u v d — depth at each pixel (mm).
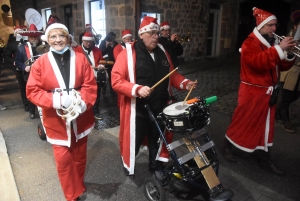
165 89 2512
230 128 3000
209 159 2379
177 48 4531
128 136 2490
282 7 10516
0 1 15602
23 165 3094
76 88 2164
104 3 8078
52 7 10930
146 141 2896
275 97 2711
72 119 2010
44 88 2100
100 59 4555
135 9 7523
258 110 2725
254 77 2676
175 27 9000
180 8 8969
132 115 2447
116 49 4852
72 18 10109
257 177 2828
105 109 5039
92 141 3701
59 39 2041
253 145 2820
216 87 6480
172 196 2486
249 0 11461
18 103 5578
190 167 2293
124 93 2283
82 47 4402
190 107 2035
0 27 15492
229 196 2098
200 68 8922
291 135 3787
